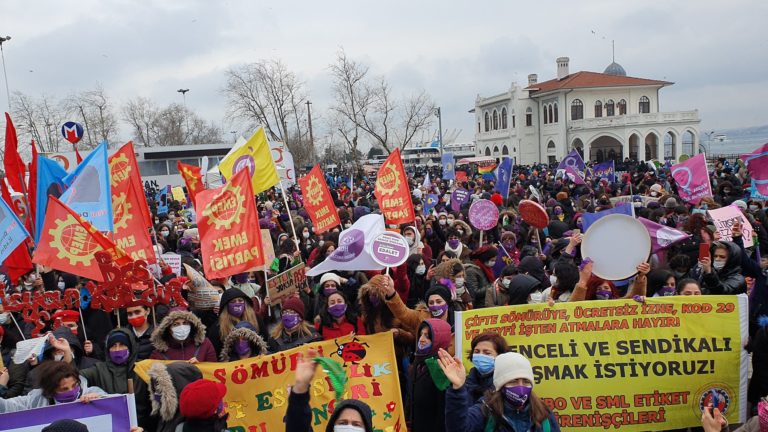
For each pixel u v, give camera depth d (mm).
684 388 5621
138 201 9031
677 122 67438
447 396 4141
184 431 4176
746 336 5633
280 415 5637
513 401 4152
